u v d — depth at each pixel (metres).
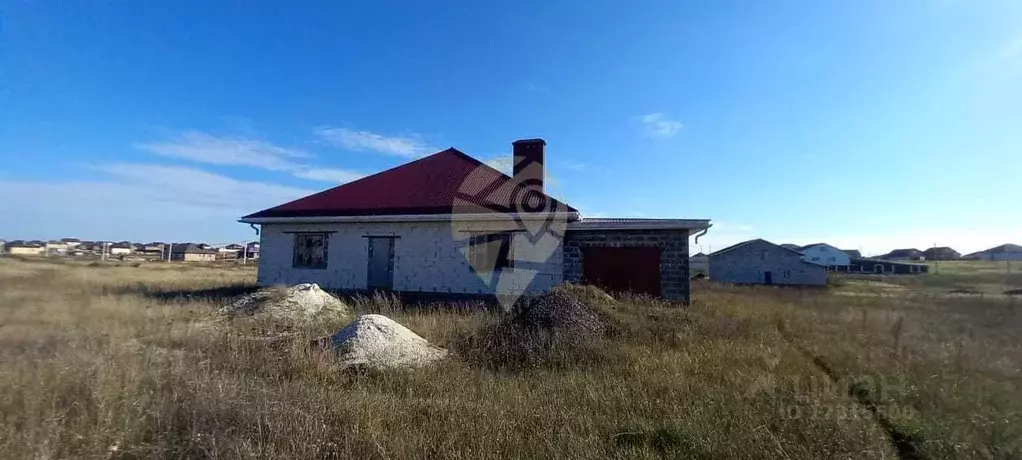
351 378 5.56
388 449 3.58
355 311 11.04
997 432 3.78
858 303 15.24
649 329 8.16
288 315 9.80
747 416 4.19
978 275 33.09
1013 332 8.70
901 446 3.75
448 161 16.98
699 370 5.76
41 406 4.01
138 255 55.62
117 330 7.55
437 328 8.44
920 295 19.00
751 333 8.12
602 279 12.92
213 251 62.34
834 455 3.52
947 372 5.42
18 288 14.82
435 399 4.75
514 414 4.31
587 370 6.00
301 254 15.43
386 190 15.74
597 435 3.88
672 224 12.39
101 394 4.16
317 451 3.48
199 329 7.86
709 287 26.69
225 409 3.97
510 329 7.67
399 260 14.29
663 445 3.79
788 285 33.12
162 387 4.61
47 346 6.42
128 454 3.48
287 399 4.38
